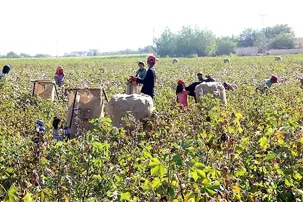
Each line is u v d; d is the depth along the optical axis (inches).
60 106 525.7
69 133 382.0
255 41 4714.6
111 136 277.1
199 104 390.0
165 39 4293.8
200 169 154.8
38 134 308.7
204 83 501.7
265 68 1289.4
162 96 536.7
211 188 153.8
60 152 216.2
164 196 152.7
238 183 201.9
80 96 412.8
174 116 368.5
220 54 4330.7
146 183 181.5
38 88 583.8
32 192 203.2
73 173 206.4
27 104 510.6
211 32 4249.5
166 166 156.4
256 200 191.8
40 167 228.4
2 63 2089.1
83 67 1625.2
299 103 444.8
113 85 743.1
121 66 1653.5
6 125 392.2
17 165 230.1
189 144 184.4
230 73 1127.0
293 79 902.4
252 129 299.3
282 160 212.5
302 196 182.4
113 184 202.4
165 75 1072.2
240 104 463.2
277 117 287.7
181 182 154.6
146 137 337.1
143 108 380.2
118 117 379.6
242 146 231.1
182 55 4259.4
